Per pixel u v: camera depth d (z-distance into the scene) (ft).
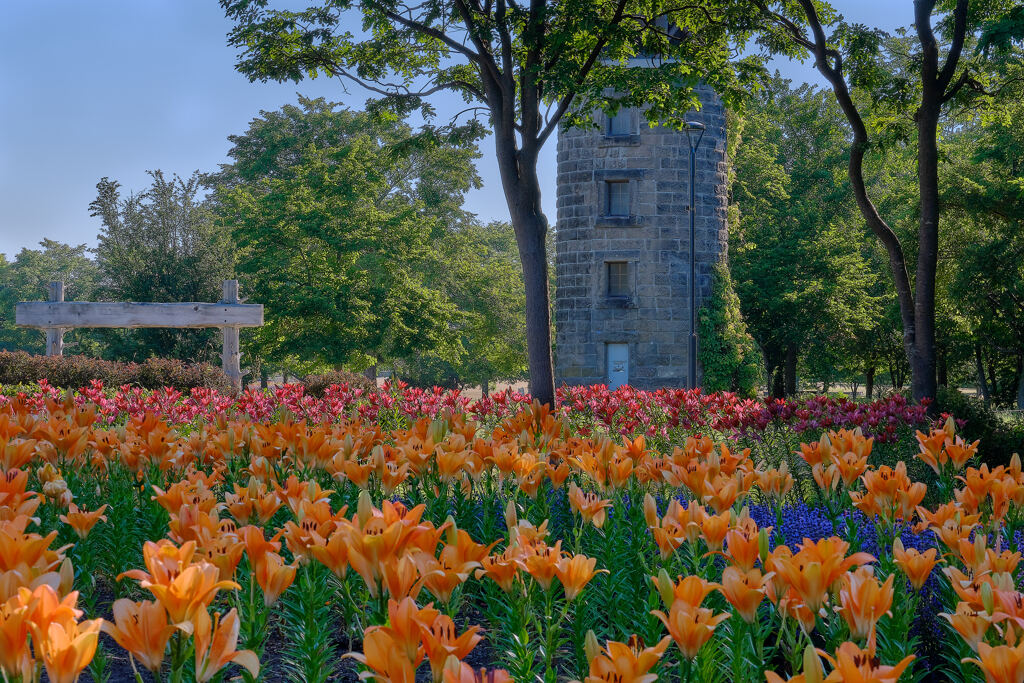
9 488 13.87
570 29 51.47
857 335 150.00
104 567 17.22
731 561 11.32
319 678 11.82
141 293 124.26
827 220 153.58
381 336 129.18
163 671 14.35
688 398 46.16
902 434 40.60
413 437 18.51
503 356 166.71
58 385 69.62
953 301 106.11
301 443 19.31
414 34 59.57
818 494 23.89
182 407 41.83
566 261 117.19
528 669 11.25
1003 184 94.68
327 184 128.36
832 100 157.69
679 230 114.62
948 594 13.33
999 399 138.10
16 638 7.65
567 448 20.44
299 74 61.26
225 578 11.04
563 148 117.39
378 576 10.56
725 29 63.31
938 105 57.52
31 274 273.95
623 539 15.75
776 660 13.93
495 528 18.60
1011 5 57.52
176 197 130.72
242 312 76.64
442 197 159.74
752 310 147.84
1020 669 7.96
